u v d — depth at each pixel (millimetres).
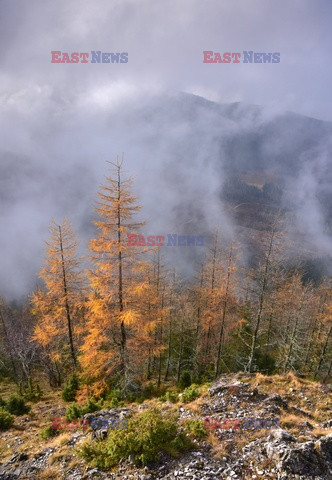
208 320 22641
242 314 29812
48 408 17828
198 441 9523
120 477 8023
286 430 10016
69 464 9031
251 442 9281
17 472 9203
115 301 16141
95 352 16266
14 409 16359
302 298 27594
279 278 24734
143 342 17203
